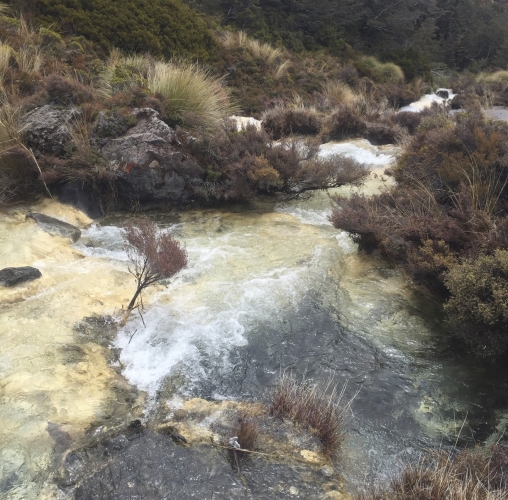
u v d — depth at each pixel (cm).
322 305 462
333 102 1320
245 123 1043
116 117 661
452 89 2305
